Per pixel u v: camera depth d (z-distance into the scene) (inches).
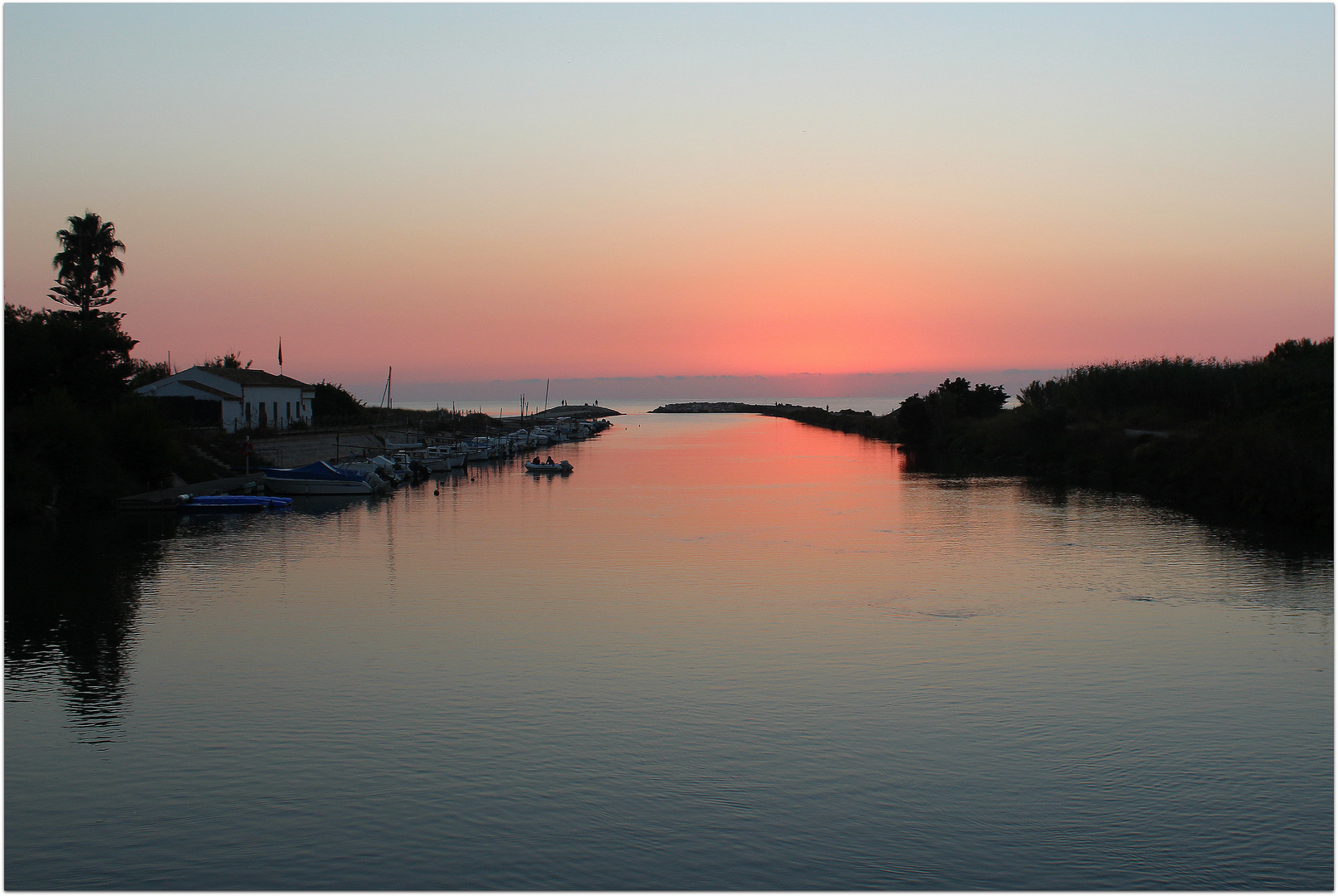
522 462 4547.2
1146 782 858.1
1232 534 2071.9
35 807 810.8
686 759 902.4
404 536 2127.2
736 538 2097.7
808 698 1058.7
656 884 705.6
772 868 725.9
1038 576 1670.8
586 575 1695.4
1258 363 3545.8
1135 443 3267.7
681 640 1272.1
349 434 4156.0
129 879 709.3
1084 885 705.6
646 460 4653.1
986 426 4746.6
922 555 1878.7
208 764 890.7
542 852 744.3
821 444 5940.0
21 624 1349.7
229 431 3577.8
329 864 727.7
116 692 1074.7
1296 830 777.6
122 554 1859.0
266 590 1565.0
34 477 2224.4
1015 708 1030.4
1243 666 1165.1
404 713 1014.4
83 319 3816.4
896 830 778.2
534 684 1102.4
